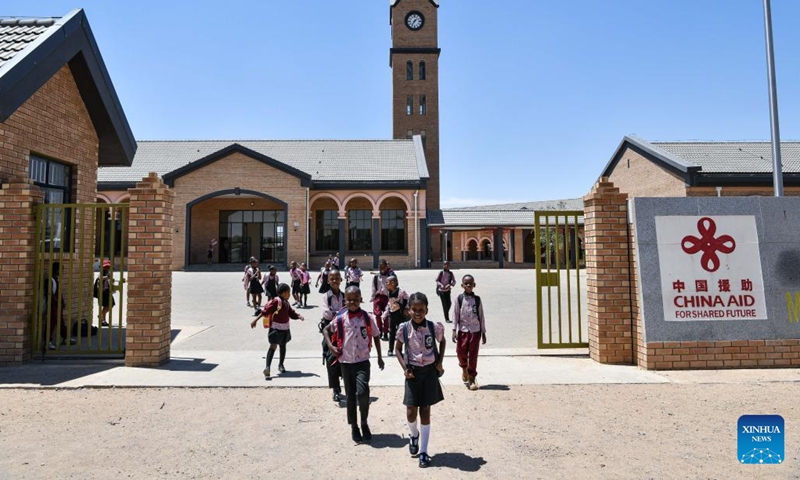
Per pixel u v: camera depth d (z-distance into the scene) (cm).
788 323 732
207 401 601
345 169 3750
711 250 744
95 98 1041
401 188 3588
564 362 791
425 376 435
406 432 497
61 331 945
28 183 797
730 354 725
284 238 3353
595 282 788
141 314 764
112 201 3356
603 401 589
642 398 598
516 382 674
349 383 483
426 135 5134
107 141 1144
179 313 1446
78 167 1024
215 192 3344
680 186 2991
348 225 3728
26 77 769
